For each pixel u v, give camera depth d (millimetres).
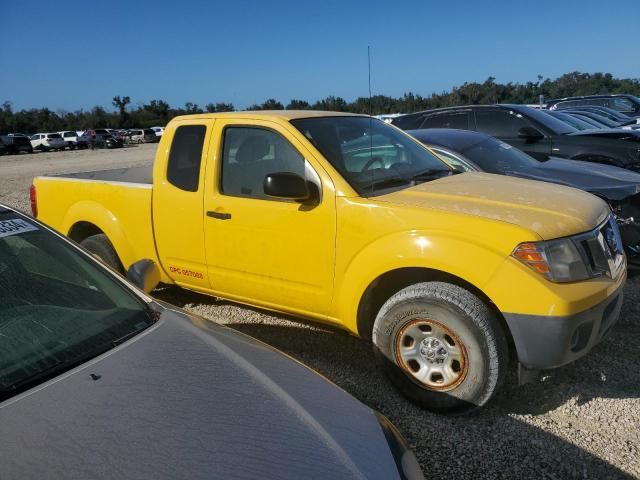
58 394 1867
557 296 2945
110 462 1584
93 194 4996
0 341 2119
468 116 9117
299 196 3562
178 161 4395
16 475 1529
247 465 1624
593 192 5434
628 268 5148
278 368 2201
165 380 1979
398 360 3412
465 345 3129
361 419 1990
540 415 3318
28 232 2617
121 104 82125
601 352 4074
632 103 18578
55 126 79188
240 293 4164
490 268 3043
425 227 3252
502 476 2797
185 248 4371
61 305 2357
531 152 7426
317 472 1649
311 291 3746
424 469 2861
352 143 4074
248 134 4047
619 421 3232
